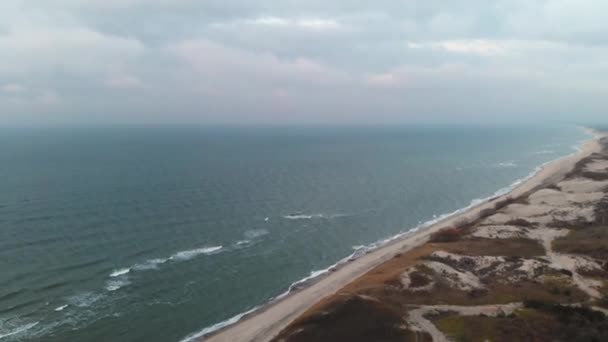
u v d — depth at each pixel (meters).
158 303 60.59
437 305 52.44
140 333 52.69
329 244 90.81
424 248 80.69
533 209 104.56
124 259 75.69
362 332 45.88
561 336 42.66
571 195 116.75
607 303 51.62
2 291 61.22
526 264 65.62
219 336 52.03
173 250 81.62
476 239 83.88
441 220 112.50
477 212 114.81
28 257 74.06
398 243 90.62
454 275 62.25
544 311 49.09
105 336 51.56
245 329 53.50
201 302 61.62
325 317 49.84
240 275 71.88
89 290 63.28
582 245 74.31
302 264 78.56
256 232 95.81
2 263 70.94
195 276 70.38
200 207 115.50
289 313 57.44
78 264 72.19
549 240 80.25
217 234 92.94
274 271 74.44
